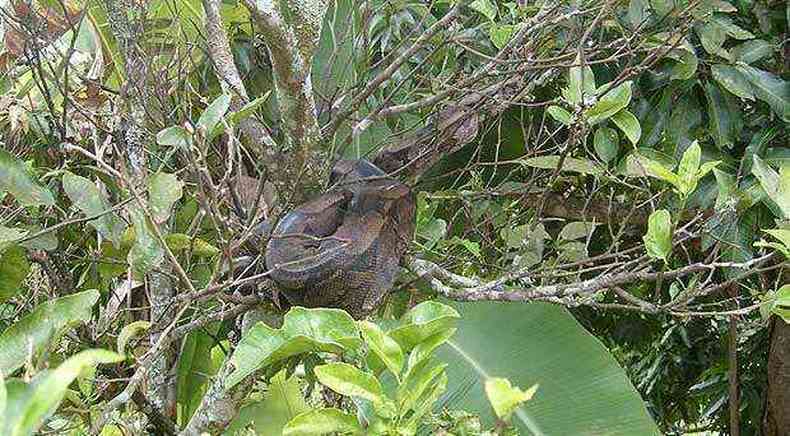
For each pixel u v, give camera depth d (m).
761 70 5.71
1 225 3.62
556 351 4.09
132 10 3.87
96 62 4.31
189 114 4.00
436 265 4.39
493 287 4.04
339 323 2.69
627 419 3.88
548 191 4.62
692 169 3.58
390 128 5.34
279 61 3.46
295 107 3.61
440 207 5.86
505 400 1.90
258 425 3.86
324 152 3.91
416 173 4.57
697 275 4.38
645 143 5.82
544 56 4.54
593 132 5.49
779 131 5.87
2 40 4.44
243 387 3.79
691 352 8.34
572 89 4.07
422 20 4.52
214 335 4.50
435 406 3.89
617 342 8.09
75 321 2.78
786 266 3.61
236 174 4.03
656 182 5.60
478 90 4.32
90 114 3.94
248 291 4.22
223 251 3.41
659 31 4.74
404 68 5.32
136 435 3.77
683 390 8.80
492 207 5.68
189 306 3.77
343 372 2.30
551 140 5.74
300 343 2.64
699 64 5.74
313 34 3.54
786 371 6.51
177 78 4.01
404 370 2.57
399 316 4.65
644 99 5.80
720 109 5.59
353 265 3.79
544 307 4.22
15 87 4.45
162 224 3.85
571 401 3.95
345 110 3.89
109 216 3.54
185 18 4.43
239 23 5.13
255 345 2.68
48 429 3.39
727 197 3.96
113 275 4.28
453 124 4.37
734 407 6.70
